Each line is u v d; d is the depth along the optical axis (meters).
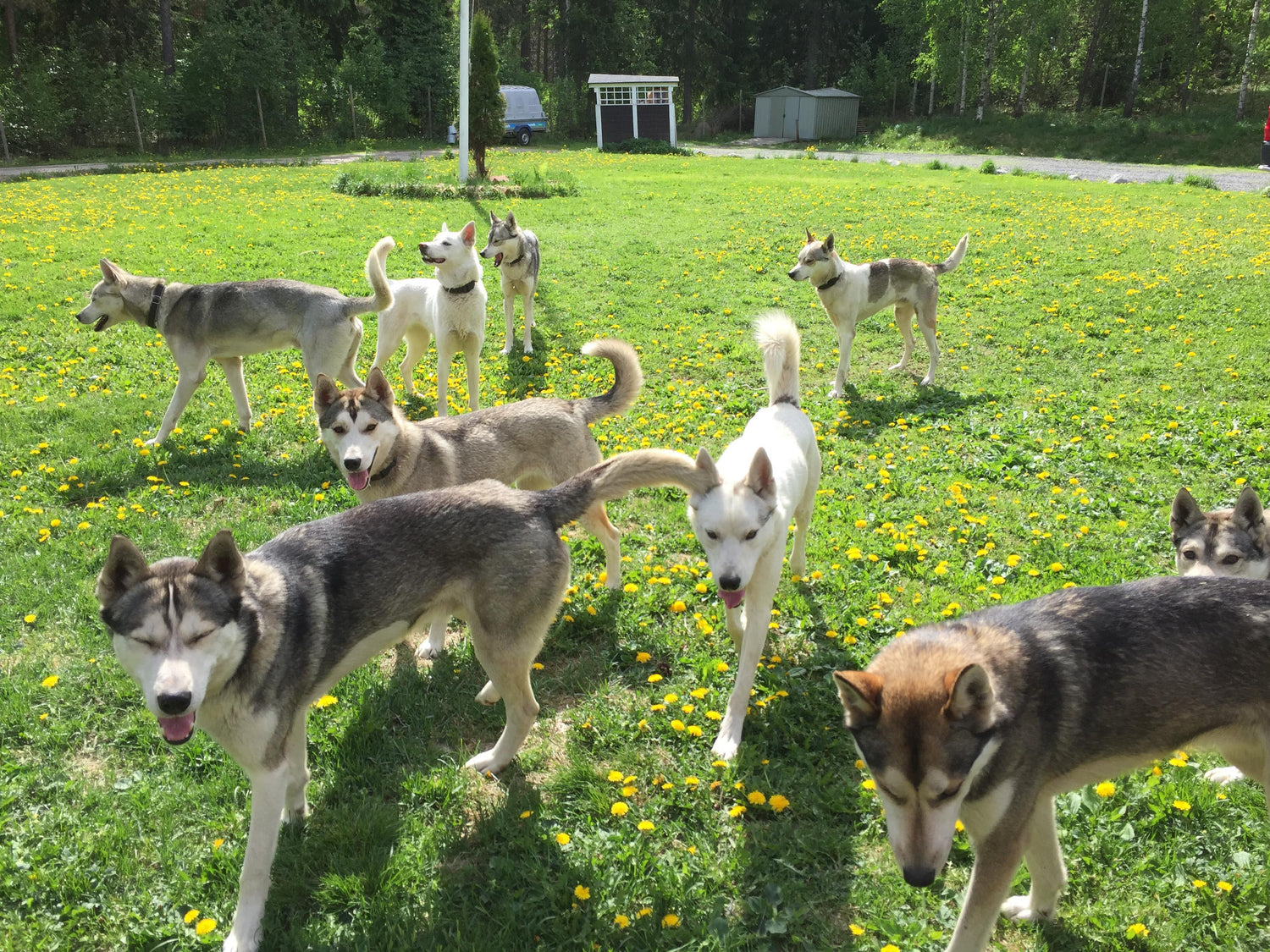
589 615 4.85
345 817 3.47
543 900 3.08
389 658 4.63
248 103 38.88
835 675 2.64
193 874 3.23
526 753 3.90
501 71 54.12
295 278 13.12
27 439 7.39
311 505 6.28
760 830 3.38
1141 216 18.66
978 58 50.31
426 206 20.53
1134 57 50.12
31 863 3.23
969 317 11.69
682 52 62.16
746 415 8.20
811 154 38.62
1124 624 2.78
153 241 15.51
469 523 3.58
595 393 8.98
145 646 2.73
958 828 3.37
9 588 5.04
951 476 6.80
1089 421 7.82
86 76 35.47
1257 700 2.69
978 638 2.81
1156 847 3.27
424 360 10.33
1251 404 8.20
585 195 22.88
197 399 8.62
